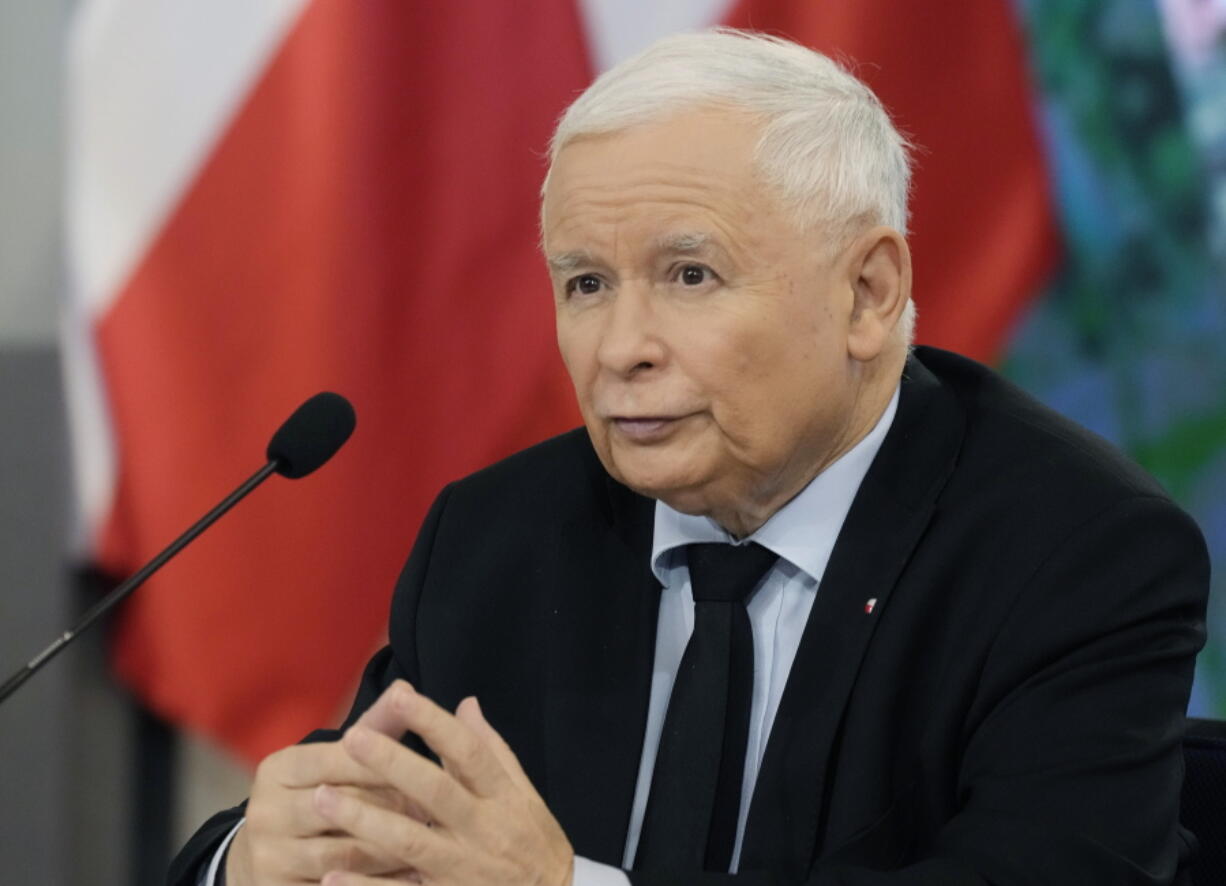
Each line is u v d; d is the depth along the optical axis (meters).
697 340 4.19
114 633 9.51
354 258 9.03
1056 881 3.85
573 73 9.04
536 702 4.88
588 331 4.30
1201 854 5.02
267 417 9.17
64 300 9.53
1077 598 4.30
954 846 3.97
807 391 4.36
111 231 9.25
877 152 4.47
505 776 3.65
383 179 9.04
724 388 4.23
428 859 3.56
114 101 9.21
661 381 4.23
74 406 9.35
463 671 4.99
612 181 4.19
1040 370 9.56
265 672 9.30
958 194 9.17
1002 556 4.45
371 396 9.11
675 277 4.23
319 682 9.29
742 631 4.59
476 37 9.05
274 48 9.07
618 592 4.87
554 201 4.33
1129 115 9.46
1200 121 9.48
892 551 4.54
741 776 4.45
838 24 9.03
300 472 4.80
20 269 9.60
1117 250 9.52
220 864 4.36
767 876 3.87
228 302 9.17
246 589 9.26
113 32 9.22
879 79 9.05
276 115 9.10
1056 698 4.19
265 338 9.14
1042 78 9.42
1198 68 9.45
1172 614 4.37
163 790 10.01
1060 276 9.48
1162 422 9.56
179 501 9.25
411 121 9.05
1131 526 4.39
